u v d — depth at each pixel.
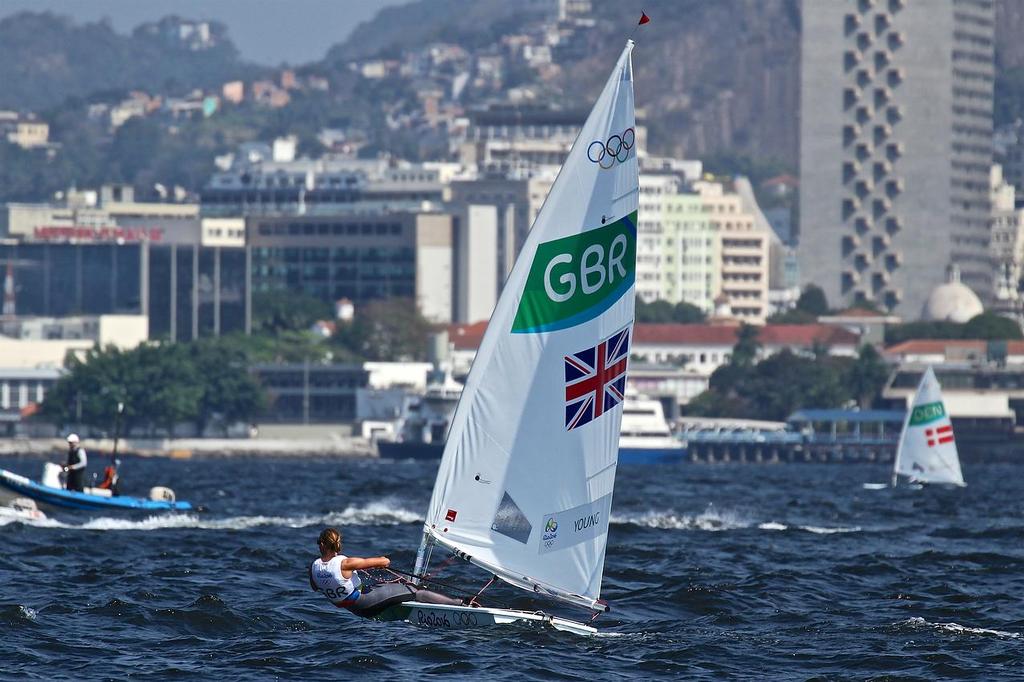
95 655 154.00
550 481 152.00
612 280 152.62
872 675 149.88
